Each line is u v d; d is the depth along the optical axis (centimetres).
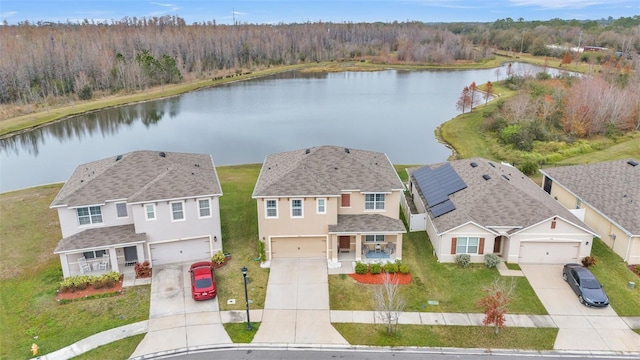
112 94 10219
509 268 2766
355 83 11900
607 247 2966
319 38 18400
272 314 2378
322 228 2842
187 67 13275
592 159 5016
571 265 2659
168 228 2758
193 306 2439
